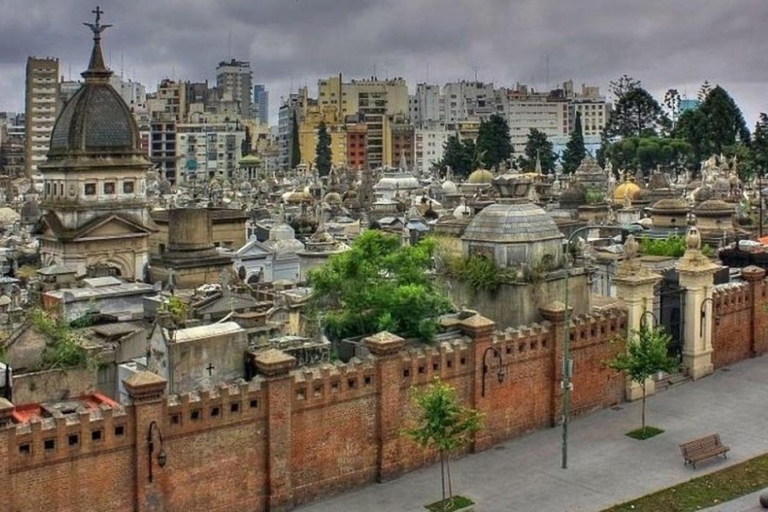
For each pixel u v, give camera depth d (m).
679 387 61.66
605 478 47.03
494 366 51.31
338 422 45.59
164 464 40.00
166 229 114.12
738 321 67.50
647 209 129.38
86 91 106.94
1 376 45.06
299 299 65.12
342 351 51.94
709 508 43.47
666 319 62.94
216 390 41.69
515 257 58.81
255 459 42.91
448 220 104.81
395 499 44.94
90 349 50.84
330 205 160.50
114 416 38.84
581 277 60.50
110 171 105.50
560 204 144.00
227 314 63.62
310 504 44.56
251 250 102.50
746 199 144.50
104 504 38.72
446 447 43.38
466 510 43.41
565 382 49.28
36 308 61.72
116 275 97.75
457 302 59.78
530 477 47.28
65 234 102.50
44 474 37.25
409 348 49.53
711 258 83.50
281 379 43.19
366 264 55.00
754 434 52.88
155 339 47.88
